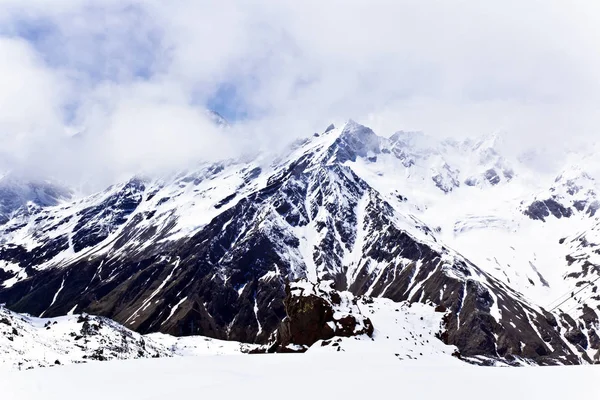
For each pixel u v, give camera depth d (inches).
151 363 2090.3
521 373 1571.1
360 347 3533.5
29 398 1572.3
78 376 1818.4
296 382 1529.3
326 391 1400.1
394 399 1293.1
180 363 2101.4
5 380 1782.7
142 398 1507.1
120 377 1811.0
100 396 1568.7
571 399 1233.4
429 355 3587.6
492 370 1667.1
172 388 1656.0
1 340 5826.8
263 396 1376.7
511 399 1255.5
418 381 1477.6
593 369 1576.0
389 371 1700.3
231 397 1381.6
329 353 2632.9
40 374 1847.9
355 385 1453.0
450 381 1467.8
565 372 1549.0
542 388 1342.3
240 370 1968.5
